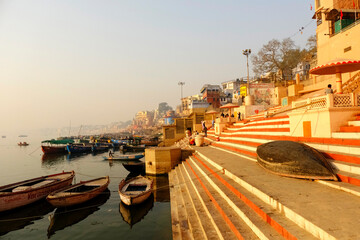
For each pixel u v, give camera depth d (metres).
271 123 11.78
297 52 40.03
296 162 6.41
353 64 7.39
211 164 10.55
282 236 4.01
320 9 19.73
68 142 56.38
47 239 9.33
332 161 6.43
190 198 8.84
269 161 7.25
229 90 67.44
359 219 3.75
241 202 5.87
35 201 13.66
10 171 27.08
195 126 35.59
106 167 27.58
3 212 12.20
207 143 20.02
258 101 26.59
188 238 6.43
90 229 9.92
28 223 11.06
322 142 7.41
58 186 15.49
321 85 19.64
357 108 7.23
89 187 14.38
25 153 53.06
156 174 18.48
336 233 3.30
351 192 5.00
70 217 11.29
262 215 4.80
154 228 9.56
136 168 21.39
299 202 4.64
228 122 20.81
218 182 8.04
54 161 35.34
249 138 12.72
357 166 5.53
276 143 7.64
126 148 46.91
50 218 11.20
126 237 8.95
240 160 10.05
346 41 16.56
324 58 19.06
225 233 5.00
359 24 15.45
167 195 13.81
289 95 23.67
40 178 16.59
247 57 26.80
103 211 11.94
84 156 40.88
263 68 40.97
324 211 4.14
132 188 13.77
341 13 17.05
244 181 6.50
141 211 11.49
